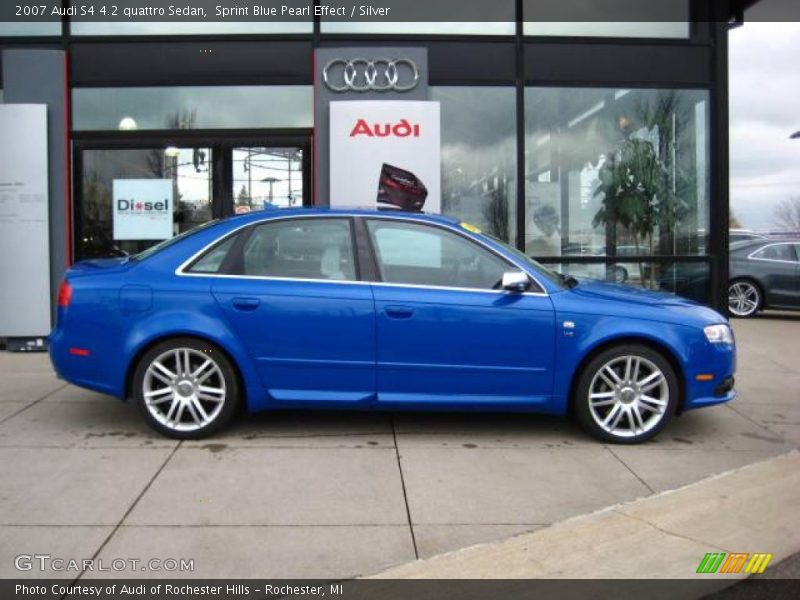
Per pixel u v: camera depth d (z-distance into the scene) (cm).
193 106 916
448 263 523
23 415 581
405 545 369
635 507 419
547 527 392
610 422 527
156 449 501
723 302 1013
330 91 894
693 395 525
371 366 509
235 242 521
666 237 1016
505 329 511
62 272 861
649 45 986
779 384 724
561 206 990
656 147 1005
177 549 360
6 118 833
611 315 516
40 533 375
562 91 981
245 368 507
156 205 909
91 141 901
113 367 507
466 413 601
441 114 960
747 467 485
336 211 532
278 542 370
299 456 492
